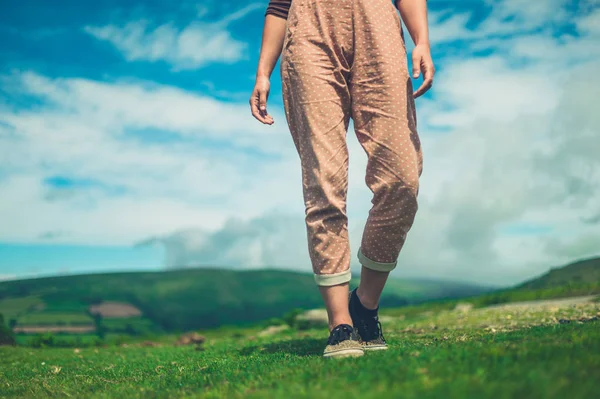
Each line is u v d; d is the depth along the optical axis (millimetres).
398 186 3096
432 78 3258
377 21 3141
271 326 15531
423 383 1819
